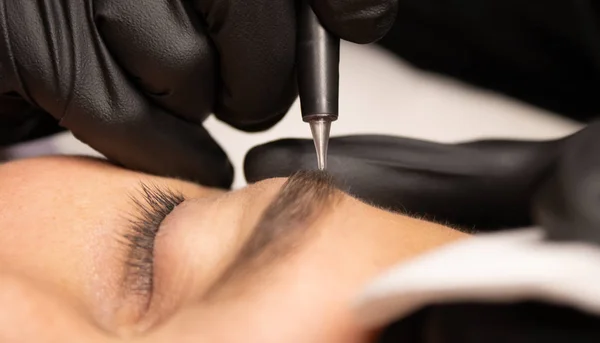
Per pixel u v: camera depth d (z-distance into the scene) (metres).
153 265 0.23
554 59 0.39
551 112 0.39
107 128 0.27
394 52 0.39
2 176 0.26
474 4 0.38
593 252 0.16
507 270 0.16
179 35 0.26
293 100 0.29
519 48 0.38
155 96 0.27
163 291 0.22
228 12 0.26
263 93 0.28
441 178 0.27
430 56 0.39
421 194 0.27
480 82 0.39
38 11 0.26
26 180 0.26
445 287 0.17
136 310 0.23
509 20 0.38
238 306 0.20
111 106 0.26
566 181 0.17
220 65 0.27
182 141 0.28
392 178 0.27
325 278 0.20
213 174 0.29
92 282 0.23
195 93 0.27
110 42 0.26
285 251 0.21
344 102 0.37
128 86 0.27
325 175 0.24
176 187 0.26
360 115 0.37
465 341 0.17
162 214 0.25
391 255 0.21
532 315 0.17
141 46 0.26
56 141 0.32
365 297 0.18
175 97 0.27
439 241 0.22
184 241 0.22
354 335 0.19
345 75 0.38
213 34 0.26
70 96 0.26
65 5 0.26
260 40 0.26
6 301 0.21
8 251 0.24
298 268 0.20
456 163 0.27
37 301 0.21
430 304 0.18
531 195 0.26
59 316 0.21
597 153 0.17
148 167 0.28
